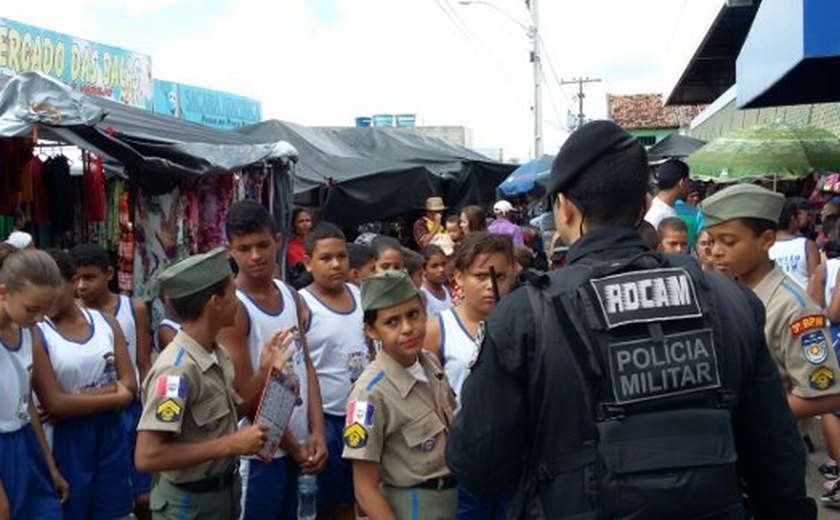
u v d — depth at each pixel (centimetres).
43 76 518
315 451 425
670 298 217
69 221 752
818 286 590
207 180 899
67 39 1502
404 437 336
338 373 463
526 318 219
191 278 351
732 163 957
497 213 1289
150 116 859
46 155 809
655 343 212
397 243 585
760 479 232
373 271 571
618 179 232
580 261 230
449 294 614
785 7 508
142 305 539
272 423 364
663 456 205
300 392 429
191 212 870
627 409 209
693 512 205
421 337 341
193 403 353
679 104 2867
